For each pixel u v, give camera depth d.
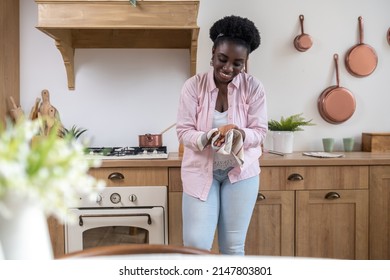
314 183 1.89
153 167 1.83
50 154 0.53
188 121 1.50
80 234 1.80
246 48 1.41
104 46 2.26
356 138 2.43
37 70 2.26
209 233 1.47
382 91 2.43
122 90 2.30
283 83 2.37
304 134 2.40
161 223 1.82
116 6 1.79
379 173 1.92
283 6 2.34
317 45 2.37
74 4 1.77
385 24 2.40
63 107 2.28
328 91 2.35
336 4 2.37
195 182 1.47
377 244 1.93
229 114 1.49
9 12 2.11
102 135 2.30
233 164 1.47
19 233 0.53
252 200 1.51
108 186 1.82
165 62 2.31
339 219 1.91
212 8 2.31
